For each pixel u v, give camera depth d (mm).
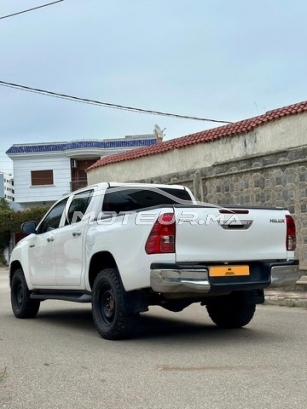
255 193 13430
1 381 5141
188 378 5102
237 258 6629
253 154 13453
